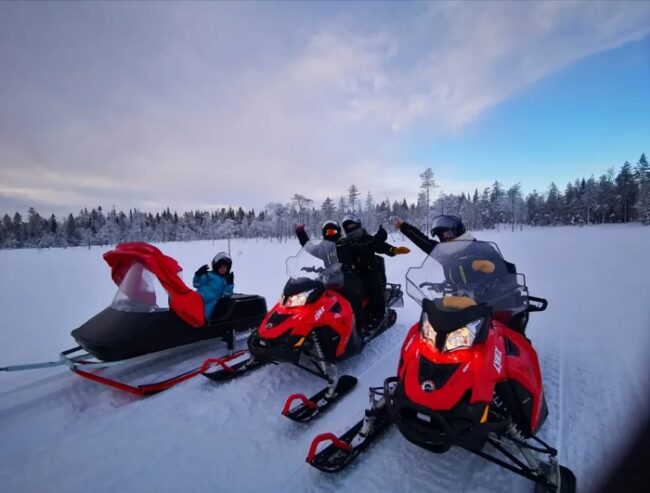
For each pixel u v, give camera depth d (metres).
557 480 2.10
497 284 3.11
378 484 2.43
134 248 4.26
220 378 3.93
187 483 2.50
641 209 55.72
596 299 6.98
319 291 3.78
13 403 3.58
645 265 11.23
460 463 2.59
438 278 3.07
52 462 2.74
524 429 2.40
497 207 72.50
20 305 8.61
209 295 4.68
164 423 3.21
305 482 2.47
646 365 3.90
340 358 3.80
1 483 2.53
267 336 3.60
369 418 2.68
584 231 44.69
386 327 5.18
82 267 18.62
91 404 3.55
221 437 3.00
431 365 2.36
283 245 37.28
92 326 3.95
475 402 2.19
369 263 4.87
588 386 3.52
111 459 2.76
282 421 3.21
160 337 4.08
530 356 2.74
